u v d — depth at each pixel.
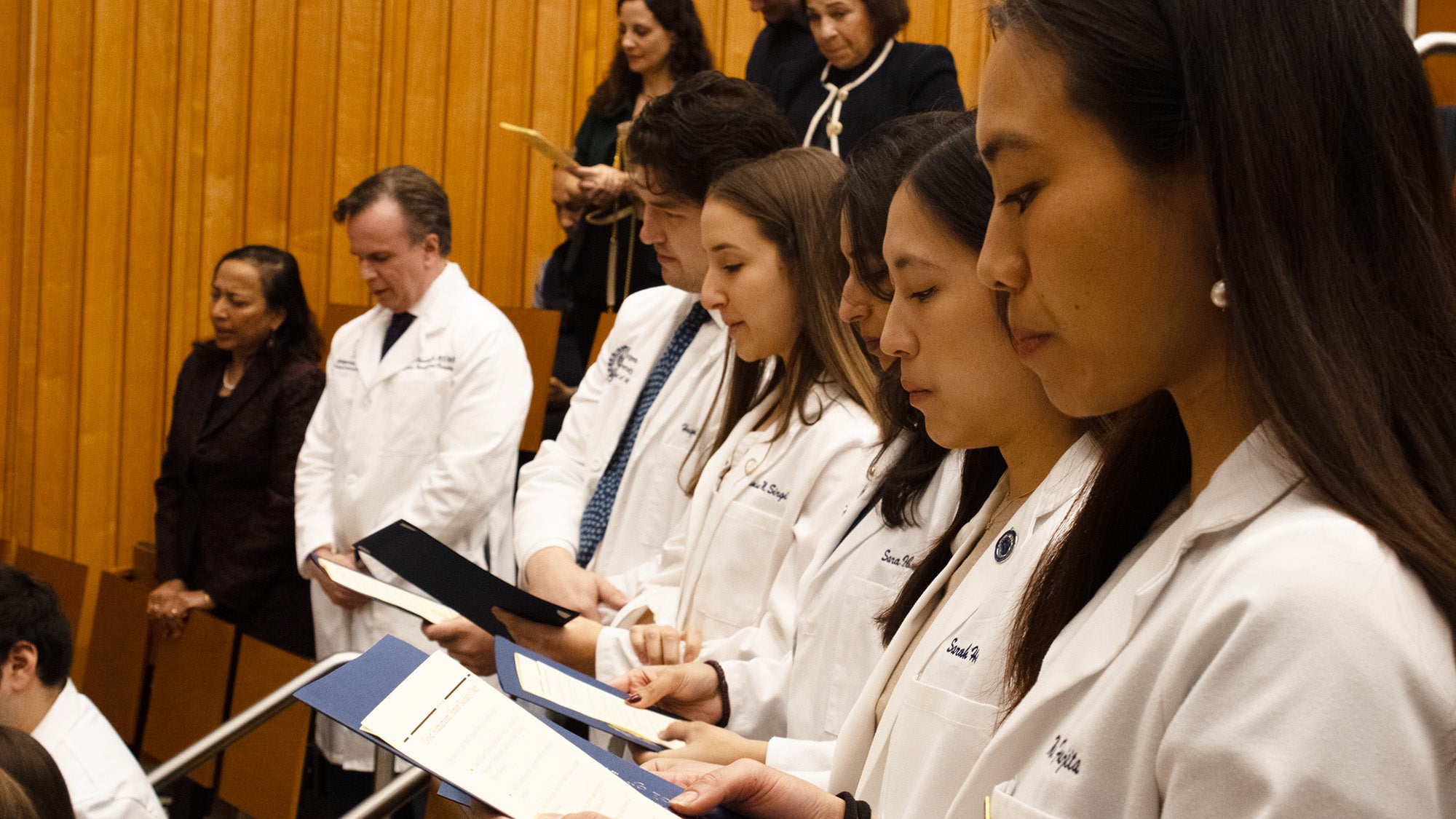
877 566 1.36
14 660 2.00
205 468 3.38
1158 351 0.60
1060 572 0.77
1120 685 0.60
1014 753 0.69
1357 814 0.49
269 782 2.48
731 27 4.04
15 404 4.52
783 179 1.67
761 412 1.77
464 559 1.54
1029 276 0.61
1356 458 0.52
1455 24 1.75
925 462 1.36
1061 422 1.02
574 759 0.92
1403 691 0.50
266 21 4.52
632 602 1.79
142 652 3.24
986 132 0.61
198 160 4.53
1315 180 0.54
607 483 2.14
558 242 4.45
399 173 3.06
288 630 3.34
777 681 1.46
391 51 4.47
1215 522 0.58
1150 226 0.57
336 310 4.05
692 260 1.95
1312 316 0.53
